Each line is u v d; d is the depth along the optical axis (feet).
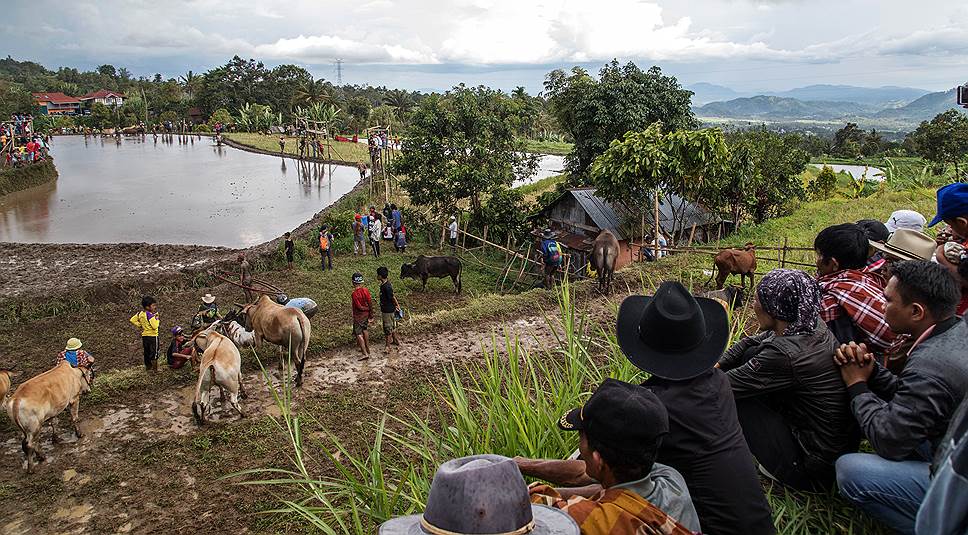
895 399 9.66
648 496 7.31
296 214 103.45
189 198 117.91
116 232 88.17
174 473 26.07
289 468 25.59
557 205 78.07
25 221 95.20
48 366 40.98
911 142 229.04
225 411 31.27
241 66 319.88
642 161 54.90
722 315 9.52
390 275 65.98
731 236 67.21
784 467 11.66
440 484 5.57
